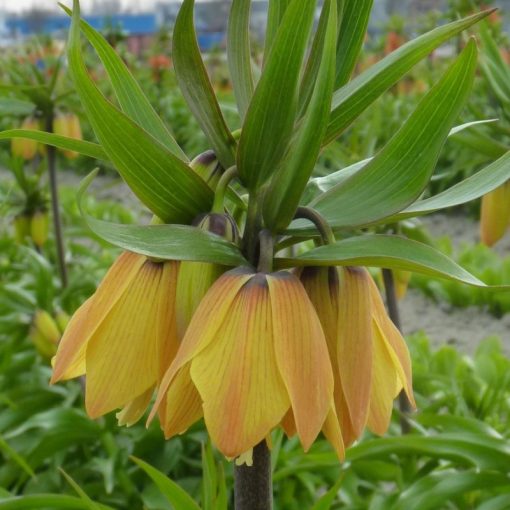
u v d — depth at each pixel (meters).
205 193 0.23
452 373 0.63
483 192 0.24
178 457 0.59
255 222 0.23
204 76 0.23
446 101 0.22
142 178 0.22
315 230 0.23
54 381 0.23
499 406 0.65
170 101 2.57
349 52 0.25
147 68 3.06
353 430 0.22
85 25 0.24
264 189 0.23
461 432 0.46
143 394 0.24
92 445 0.62
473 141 0.46
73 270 0.92
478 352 0.84
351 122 0.25
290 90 0.22
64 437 0.57
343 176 0.27
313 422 0.20
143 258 0.23
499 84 0.46
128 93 0.25
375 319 0.23
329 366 0.21
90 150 0.24
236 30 0.25
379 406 0.23
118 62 0.25
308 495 0.57
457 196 0.24
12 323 0.62
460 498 0.52
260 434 0.20
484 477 0.45
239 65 0.25
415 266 0.21
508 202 0.52
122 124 0.21
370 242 0.22
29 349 0.70
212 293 0.22
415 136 0.22
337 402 0.22
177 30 0.23
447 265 0.21
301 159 0.21
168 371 0.21
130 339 0.23
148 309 0.23
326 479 0.56
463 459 0.45
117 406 0.23
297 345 0.21
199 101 0.23
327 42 0.20
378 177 0.23
